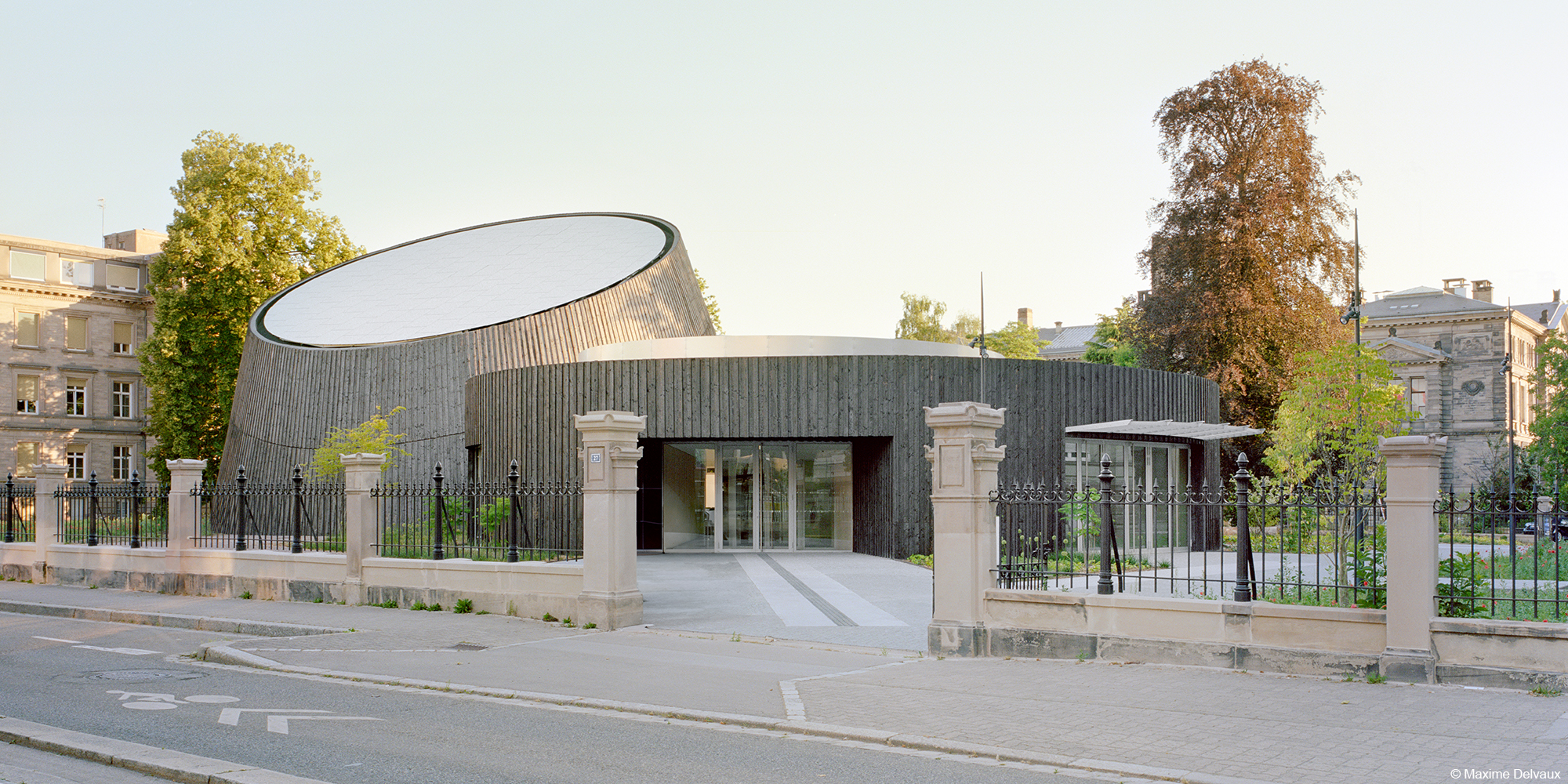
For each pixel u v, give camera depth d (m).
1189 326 39.81
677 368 24.53
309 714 9.23
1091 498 20.03
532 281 34.84
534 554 16.48
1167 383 26.66
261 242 48.25
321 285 39.66
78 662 12.48
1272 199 38.97
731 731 8.52
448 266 38.88
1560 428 38.06
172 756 7.52
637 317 32.38
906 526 23.81
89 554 21.39
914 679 10.53
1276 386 39.12
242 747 7.92
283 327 35.25
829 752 7.81
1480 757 7.18
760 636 13.45
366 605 17.16
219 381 47.97
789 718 8.81
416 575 16.70
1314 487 13.05
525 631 14.22
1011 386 24.20
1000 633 11.84
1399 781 6.68
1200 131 41.56
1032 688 9.93
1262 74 40.69
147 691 10.38
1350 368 19.77
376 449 28.00
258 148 48.91
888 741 8.05
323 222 50.38
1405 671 9.71
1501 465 41.28
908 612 15.47
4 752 7.92
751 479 26.67
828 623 14.41
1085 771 7.19
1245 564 10.97
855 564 22.78
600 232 39.81
